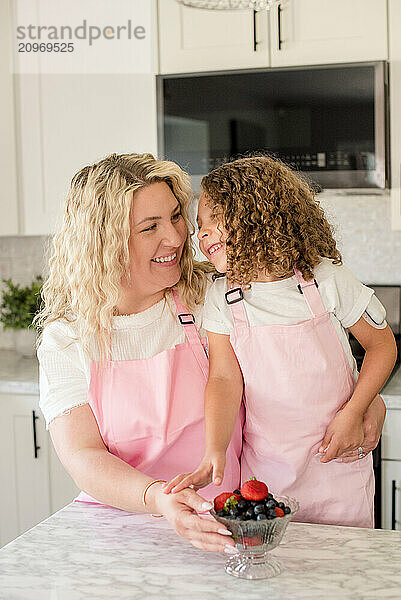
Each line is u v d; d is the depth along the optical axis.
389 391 2.51
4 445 2.86
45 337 1.55
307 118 2.62
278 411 1.54
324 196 3.12
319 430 1.54
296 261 1.57
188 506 1.24
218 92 2.70
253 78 2.65
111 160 1.53
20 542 1.37
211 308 1.60
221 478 1.30
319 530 1.41
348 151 2.60
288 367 1.52
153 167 1.50
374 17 2.59
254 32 2.69
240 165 1.60
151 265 1.51
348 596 1.15
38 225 3.01
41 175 2.98
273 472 1.56
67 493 2.83
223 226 1.55
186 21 2.76
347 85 2.57
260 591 1.17
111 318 1.54
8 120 2.98
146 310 1.57
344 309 1.59
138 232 1.48
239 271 1.54
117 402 1.49
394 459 2.49
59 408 1.49
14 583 1.22
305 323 1.53
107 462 1.40
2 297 3.36
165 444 1.49
